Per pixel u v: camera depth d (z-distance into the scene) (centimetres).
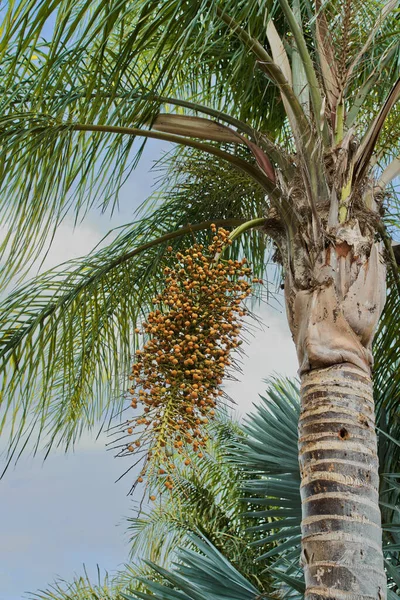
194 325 318
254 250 548
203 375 304
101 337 534
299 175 380
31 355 466
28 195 409
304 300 345
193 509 672
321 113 384
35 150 409
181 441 283
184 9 396
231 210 547
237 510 688
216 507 683
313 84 392
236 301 327
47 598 666
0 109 412
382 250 368
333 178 363
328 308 337
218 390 305
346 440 311
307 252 354
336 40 415
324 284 341
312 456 311
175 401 291
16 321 479
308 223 357
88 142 424
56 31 362
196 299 324
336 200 357
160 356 302
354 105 405
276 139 527
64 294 488
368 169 389
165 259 529
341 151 365
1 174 406
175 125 429
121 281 512
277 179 387
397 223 466
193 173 537
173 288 323
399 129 441
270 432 525
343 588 281
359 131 454
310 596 285
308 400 325
